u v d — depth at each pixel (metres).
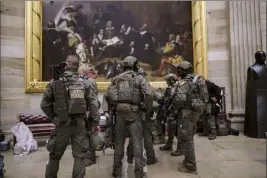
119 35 6.62
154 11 6.77
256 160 3.67
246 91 5.71
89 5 6.55
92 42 6.50
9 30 5.95
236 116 6.24
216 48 6.69
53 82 2.44
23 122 5.14
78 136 2.52
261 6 6.32
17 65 6.00
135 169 2.76
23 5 6.11
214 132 5.38
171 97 3.78
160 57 6.70
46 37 6.25
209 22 6.74
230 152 4.18
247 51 6.34
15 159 4.06
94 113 2.63
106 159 3.92
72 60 2.62
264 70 5.35
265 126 5.31
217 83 6.62
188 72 3.32
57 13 6.35
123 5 6.69
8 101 5.88
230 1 6.49
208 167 3.38
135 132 2.78
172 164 3.57
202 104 3.13
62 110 2.38
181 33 6.80
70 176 3.10
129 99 2.76
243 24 6.40
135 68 3.00
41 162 3.86
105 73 6.49
